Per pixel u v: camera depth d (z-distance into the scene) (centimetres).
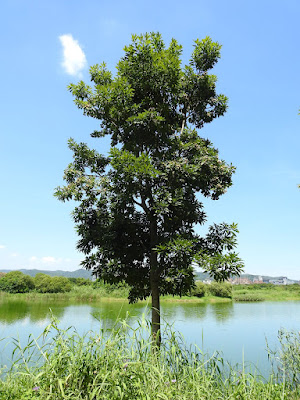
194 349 458
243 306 4512
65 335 389
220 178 995
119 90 953
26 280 6869
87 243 982
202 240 988
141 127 946
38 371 364
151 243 970
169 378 373
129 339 401
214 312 3372
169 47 1069
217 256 833
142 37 1007
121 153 880
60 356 354
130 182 902
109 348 373
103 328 407
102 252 927
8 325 2005
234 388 380
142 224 1041
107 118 1055
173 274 916
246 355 851
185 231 965
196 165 924
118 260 924
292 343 516
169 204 908
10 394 325
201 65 1110
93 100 1048
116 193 971
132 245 979
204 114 1139
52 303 4875
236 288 7888
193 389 355
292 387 421
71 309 3675
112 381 335
